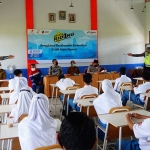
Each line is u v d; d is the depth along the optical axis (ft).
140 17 31.99
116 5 30.78
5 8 26.27
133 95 15.30
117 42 31.14
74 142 3.04
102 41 30.42
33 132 6.28
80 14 29.12
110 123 7.87
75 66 28.04
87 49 29.71
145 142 6.84
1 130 7.54
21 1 26.76
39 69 27.78
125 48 31.60
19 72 16.48
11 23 26.55
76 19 28.99
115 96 10.35
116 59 31.27
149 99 13.44
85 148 3.05
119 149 7.76
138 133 6.60
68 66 29.12
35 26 27.43
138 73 30.89
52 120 6.77
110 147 10.78
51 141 6.28
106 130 8.66
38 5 27.43
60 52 28.63
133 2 31.53
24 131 6.40
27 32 27.04
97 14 29.89
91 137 3.09
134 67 32.17
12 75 25.63
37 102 6.59
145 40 32.40
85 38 29.53
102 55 30.58
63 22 28.50
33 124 6.42
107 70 30.89
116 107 9.32
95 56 30.04
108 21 30.53
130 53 31.76
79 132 3.06
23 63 27.27
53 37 28.19
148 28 31.76
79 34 29.22
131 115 8.21
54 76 24.68
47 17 27.81
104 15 30.27
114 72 27.94
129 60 31.91
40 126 6.37
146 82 14.88
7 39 26.55
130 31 31.68
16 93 13.09
